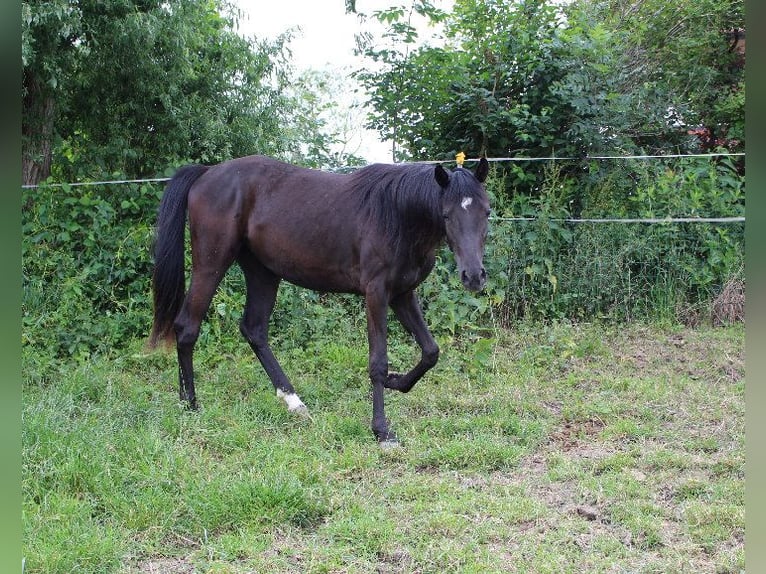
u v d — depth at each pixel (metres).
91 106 8.45
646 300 7.32
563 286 7.24
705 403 5.17
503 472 4.07
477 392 5.54
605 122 7.54
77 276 6.64
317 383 5.65
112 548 3.10
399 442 4.45
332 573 2.99
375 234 4.59
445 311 6.52
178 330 5.12
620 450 4.36
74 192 7.11
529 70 7.66
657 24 9.75
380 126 8.13
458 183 4.17
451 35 8.76
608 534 3.31
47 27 6.98
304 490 3.57
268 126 9.64
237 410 4.89
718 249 7.41
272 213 5.01
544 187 7.47
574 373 5.96
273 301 5.46
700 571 2.98
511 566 3.02
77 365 6.02
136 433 4.34
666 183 7.53
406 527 3.35
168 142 8.59
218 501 3.47
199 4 8.62
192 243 5.22
